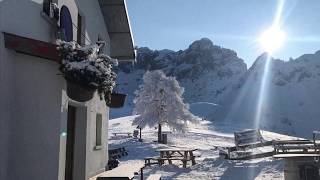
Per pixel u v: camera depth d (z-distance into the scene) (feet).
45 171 21.71
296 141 69.92
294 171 36.42
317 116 604.08
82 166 28.73
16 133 21.11
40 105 21.84
